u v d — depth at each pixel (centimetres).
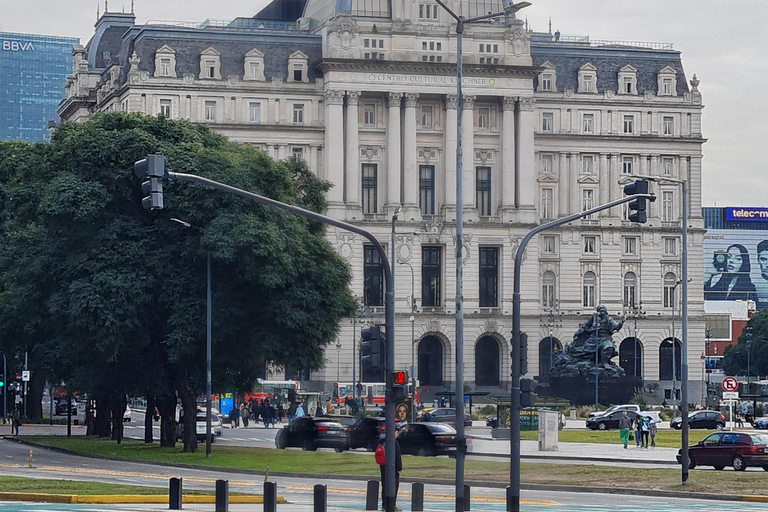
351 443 11938
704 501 7356
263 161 11044
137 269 10669
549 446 11488
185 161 10656
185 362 10944
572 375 18975
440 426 10844
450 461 9956
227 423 18412
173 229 10831
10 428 16675
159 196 5662
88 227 10844
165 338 11100
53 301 10738
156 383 11394
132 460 10238
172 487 5984
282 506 6462
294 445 11919
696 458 9606
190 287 10731
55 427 17375
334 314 11275
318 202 13038
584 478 8556
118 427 12525
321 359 11269
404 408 6569
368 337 6159
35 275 11112
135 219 10988
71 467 9206
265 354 10756
